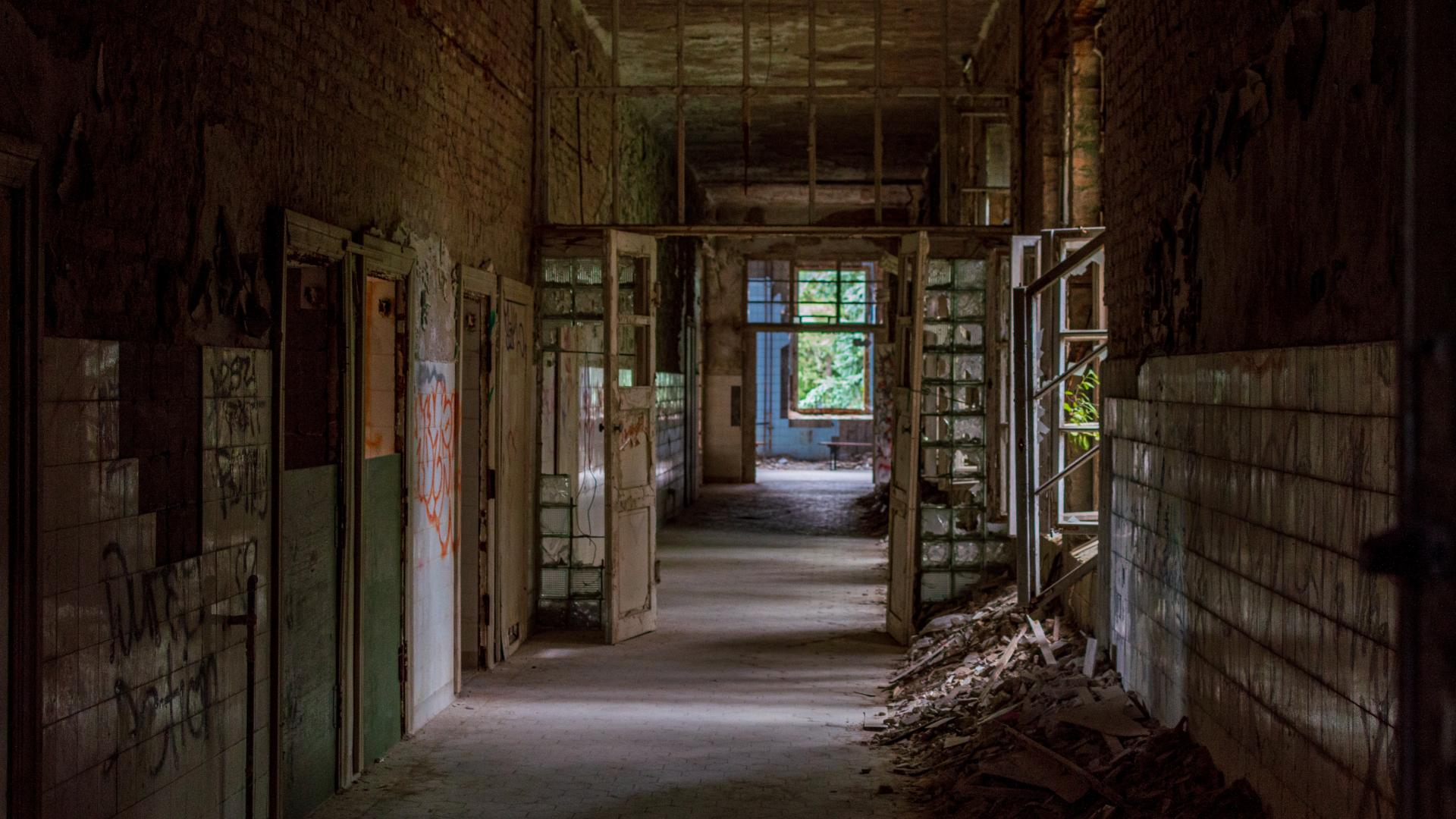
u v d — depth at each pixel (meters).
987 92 9.45
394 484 6.11
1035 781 4.78
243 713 4.36
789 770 5.73
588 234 9.24
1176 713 4.72
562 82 10.20
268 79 4.51
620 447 8.88
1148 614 5.17
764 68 12.76
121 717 3.49
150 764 3.67
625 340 10.29
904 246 9.33
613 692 7.36
